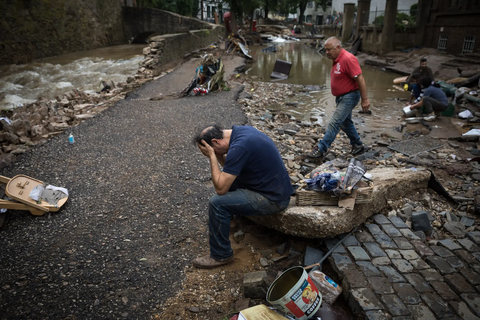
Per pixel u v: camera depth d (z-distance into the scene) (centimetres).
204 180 466
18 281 286
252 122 747
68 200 416
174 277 299
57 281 287
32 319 250
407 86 1093
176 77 1324
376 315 234
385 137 684
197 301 274
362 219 327
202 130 286
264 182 284
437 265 278
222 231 291
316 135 679
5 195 387
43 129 655
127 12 2931
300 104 997
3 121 597
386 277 268
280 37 4122
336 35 3503
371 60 1880
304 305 229
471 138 636
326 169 349
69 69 1622
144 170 495
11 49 1691
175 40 1650
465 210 389
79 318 253
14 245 334
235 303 268
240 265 313
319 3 5934
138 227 365
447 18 1655
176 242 343
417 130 702
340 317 252
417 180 400
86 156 543
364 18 2383
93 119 740
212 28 2783
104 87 1101
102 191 437
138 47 2631
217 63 1047
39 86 1273
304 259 303
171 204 408
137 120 739
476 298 244
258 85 1266
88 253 323
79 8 2295
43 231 357
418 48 1842
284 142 631
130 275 298
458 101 935
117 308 263
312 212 300
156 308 266
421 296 249
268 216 323
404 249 301
